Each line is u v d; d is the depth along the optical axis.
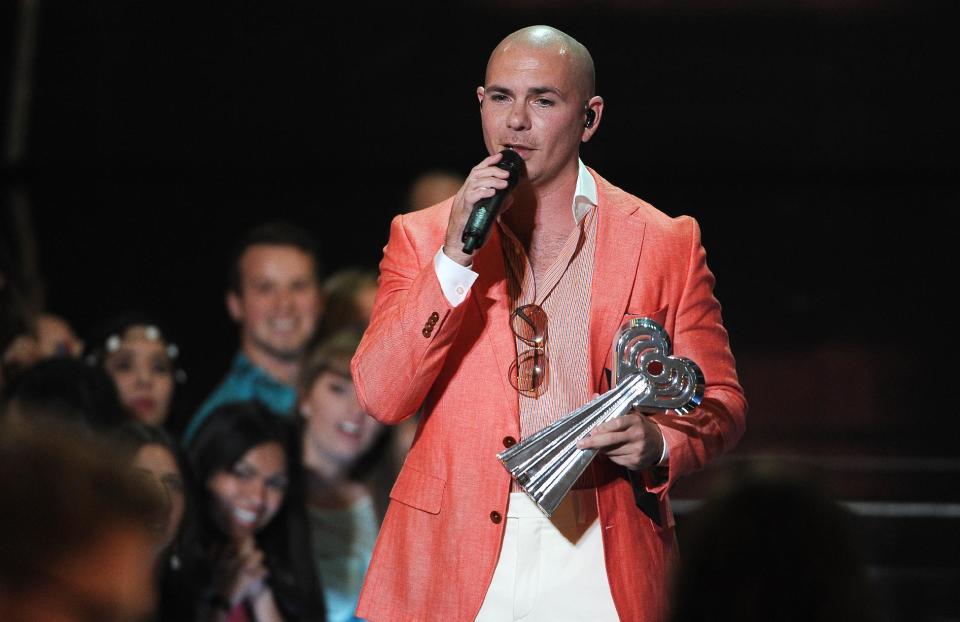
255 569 11.89
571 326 6.29
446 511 6.18
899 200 29.00
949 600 14.73
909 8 29.72
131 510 2.16
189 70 29.50
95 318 20.41
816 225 27.36
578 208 6.39
